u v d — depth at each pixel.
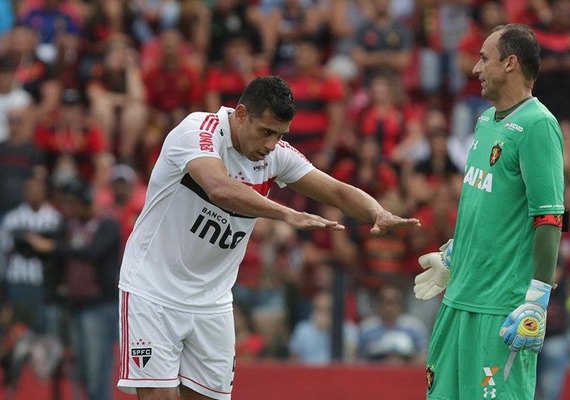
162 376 23.28
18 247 39.28
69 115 47.44
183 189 22.77
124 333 23.45
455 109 51.19
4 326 40.50
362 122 48.91
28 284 40.50
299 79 48.56
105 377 39.16
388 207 42.25
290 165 23.72
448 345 22.89
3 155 45.31
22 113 46.88
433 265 24.00
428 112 50.94
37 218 41.44
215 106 49.81
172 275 23.28
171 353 23.38
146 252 23.38
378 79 49.84
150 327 23.20
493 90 22.30
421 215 42.12
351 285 40.56
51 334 39.78
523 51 22.00
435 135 47.03
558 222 21.59
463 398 22.50
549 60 49.09
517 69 22.05
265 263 40.75
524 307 21.55
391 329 40.31
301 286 40.53
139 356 23.25
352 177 44.59
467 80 51.88
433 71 52.22
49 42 53.56
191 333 23.58
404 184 44.66
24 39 51.84
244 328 40.25
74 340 39.25
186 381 23.91
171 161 22.56
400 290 40.78
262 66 50.56
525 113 21.95
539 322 21.47
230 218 22.91
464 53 52.06
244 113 22.23
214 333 23.78
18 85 50.72
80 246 38.94
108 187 45.50
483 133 22.66
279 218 20.58
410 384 39.62
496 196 22.17
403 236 41.19
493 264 22.23
